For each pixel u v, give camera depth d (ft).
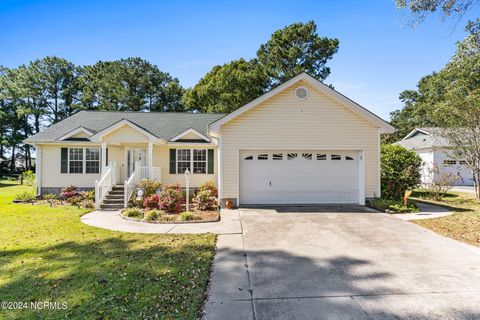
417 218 29.99
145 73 127.24
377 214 32.30
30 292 13.33
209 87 100.58
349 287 14.21
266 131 38.06
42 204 43.04
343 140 38.52
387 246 20.89
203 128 55.31
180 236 23.91
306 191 39.01
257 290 13.89
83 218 32.42
